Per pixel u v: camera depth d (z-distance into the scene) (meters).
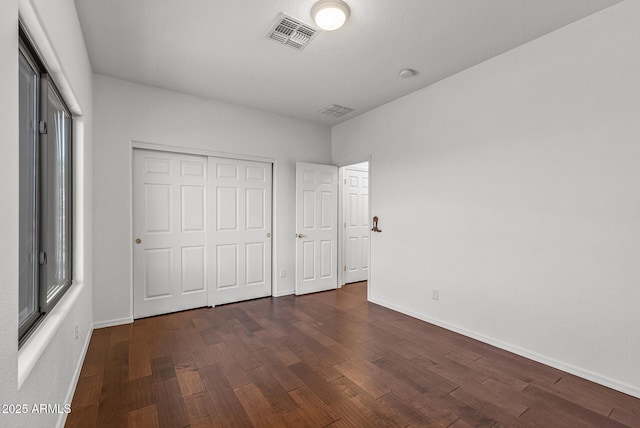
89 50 2.71
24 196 1.51
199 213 3.85
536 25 2.36
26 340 1.33
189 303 3.79
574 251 2.32
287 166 4.51
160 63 2.96
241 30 2.44
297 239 4.51
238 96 3.77
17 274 1.08
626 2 2.08
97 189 3.14
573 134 2.32
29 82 1.57
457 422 1.78
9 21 1.02
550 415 1.85
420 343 2.86
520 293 2.63
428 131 3.44
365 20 2.30
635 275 2.04
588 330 2.25
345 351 2.68
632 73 2.05
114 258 3.23
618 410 1.89
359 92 3.63
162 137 3.53
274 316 3.58
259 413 1.85
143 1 2.10
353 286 5.12
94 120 3.13
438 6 2.15
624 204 2.09
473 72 3.00
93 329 3.10
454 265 3.16
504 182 2.75
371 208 4.20
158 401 1.95
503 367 2.42
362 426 1.75
